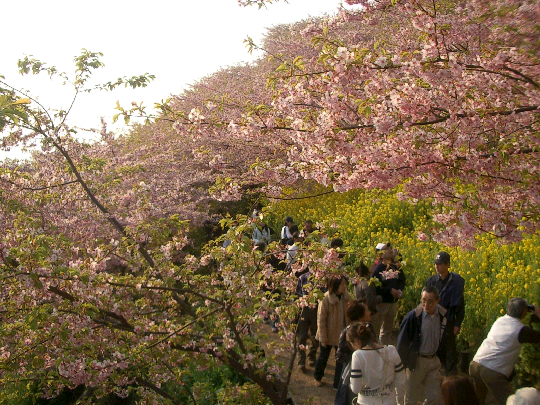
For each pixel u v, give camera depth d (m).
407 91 3.60
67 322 3.81
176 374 4.66
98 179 5.75
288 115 4.21
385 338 6.56
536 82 3.47
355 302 4.66
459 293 5.27
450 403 2.96
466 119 3.63
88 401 5.29
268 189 4.68
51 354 4.30
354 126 3.78
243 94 14.19
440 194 3.96
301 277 5.92
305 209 11.88
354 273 5.36
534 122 3.77
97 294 3.78
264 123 4.13
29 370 4.70
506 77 3.59
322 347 5.97
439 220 4.36
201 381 6.16
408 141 3.58
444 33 3.55
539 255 6.39
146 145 12.15
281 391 4.82
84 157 5.43
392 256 6.25
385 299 6.34
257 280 4.39
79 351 3.85
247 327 4.72
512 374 4.53
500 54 3.36
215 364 4.40
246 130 4.18
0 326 4.14
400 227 9.34
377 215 9.70
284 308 4.68
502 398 4.39
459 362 5.89
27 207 4.74
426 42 3.64
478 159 3.55
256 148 11.28
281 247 4.62
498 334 4.42
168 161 11.48
